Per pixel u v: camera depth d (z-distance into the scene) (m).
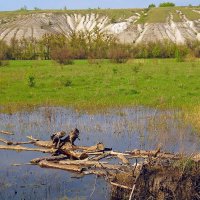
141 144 25.34
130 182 17.62
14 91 43.44
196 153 19.84
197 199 17.08
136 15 164.12
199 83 46.91
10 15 165.38
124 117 32.75
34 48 90.50
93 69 61.81
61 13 169.38
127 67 64.44
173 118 31.88
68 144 23.88
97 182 19.31
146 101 38.41
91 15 168.62
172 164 17.97
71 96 41.03
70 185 19.05
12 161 22.64
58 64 72.81
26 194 18.03
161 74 54.06
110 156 22.52
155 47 89.31
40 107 37.09
